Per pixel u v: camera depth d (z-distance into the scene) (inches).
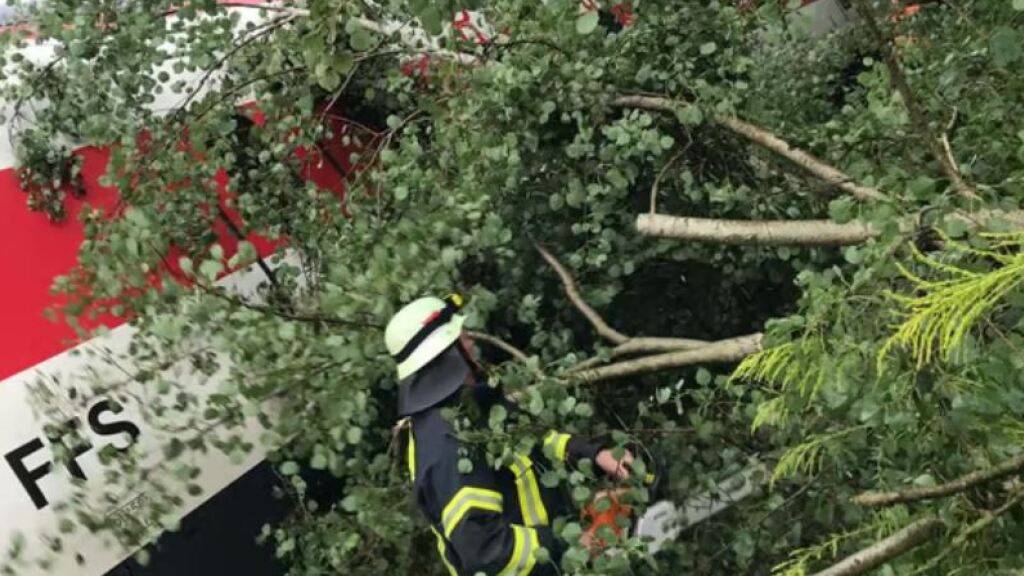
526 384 87.8
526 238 116.1
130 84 119.9
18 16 121.0
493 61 109.3
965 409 55.4
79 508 89.4
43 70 121.3
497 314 120.1
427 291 93.0
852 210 75.2
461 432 82.6
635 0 110.3
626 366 96.0
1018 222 63.0
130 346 95.4
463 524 83.4
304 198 119.3
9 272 120.1
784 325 65.7
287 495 135.1
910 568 60.2
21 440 115.0
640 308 128.3
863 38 152.3
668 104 108.7
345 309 86.1
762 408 69.4
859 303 66.0
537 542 84.2
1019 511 56.2
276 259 117.4
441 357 89.2
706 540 99.9
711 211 115.3
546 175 115.9
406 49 114.0
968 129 92.7
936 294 52.9
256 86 124.6
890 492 57.9
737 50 116.8
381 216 112.3
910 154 98.2
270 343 85.0
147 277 95.2
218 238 122.6
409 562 109.8
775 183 116.0
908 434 61.0
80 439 95.1
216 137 121.1
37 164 123.4
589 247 111.6
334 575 108.1
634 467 82.9
